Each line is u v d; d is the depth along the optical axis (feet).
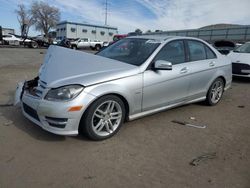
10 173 9.05
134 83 12.30
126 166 9.82
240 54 29.07
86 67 12.14
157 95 13.52
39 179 8.81
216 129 13.89
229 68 18.72
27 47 98.53
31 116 11.98
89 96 10.88
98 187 8.54
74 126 10.84
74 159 10.16
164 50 14.14
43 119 11.03
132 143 11.74
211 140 12.44
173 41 14.90
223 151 11.33
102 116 11.70
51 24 243.60
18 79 25.75
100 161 10.10
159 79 13.35
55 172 9.25
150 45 14.32
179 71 14.49
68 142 11.48
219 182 9.04
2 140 11.41
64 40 76.69
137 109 12.87
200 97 16.85
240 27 128.77
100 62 12.73
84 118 11.15
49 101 10.76
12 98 17.97
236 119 15.65
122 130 13.10
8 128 12.64
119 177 9.12
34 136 11.90
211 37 142.92
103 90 11.21
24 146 10.98
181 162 10.27
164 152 11.03
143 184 8.78
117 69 12.19
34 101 11.25
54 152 10.61
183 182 8.96
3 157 10.05
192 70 15.35
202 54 16.75
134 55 13.97
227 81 18.72
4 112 14.84
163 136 12.65
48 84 11.18
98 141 11.75
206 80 16.69
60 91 10.73
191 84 15.52
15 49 82.58
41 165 9.64
